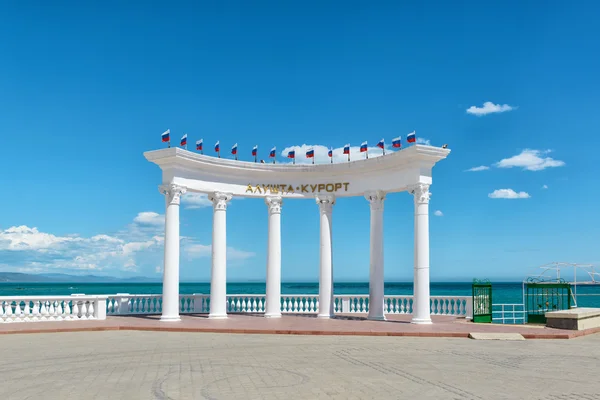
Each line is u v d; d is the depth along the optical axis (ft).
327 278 96.78
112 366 46.68
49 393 36.19
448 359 51.03
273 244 98.89
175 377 41.50
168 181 90.33
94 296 86.99
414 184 86.02
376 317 91.40
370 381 39.93
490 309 88.89
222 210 96.17
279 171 99.60
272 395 35.40
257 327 76.69
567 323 74.43
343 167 96.94
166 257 88.53
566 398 35.01
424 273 83.76
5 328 73.20
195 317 95.09
